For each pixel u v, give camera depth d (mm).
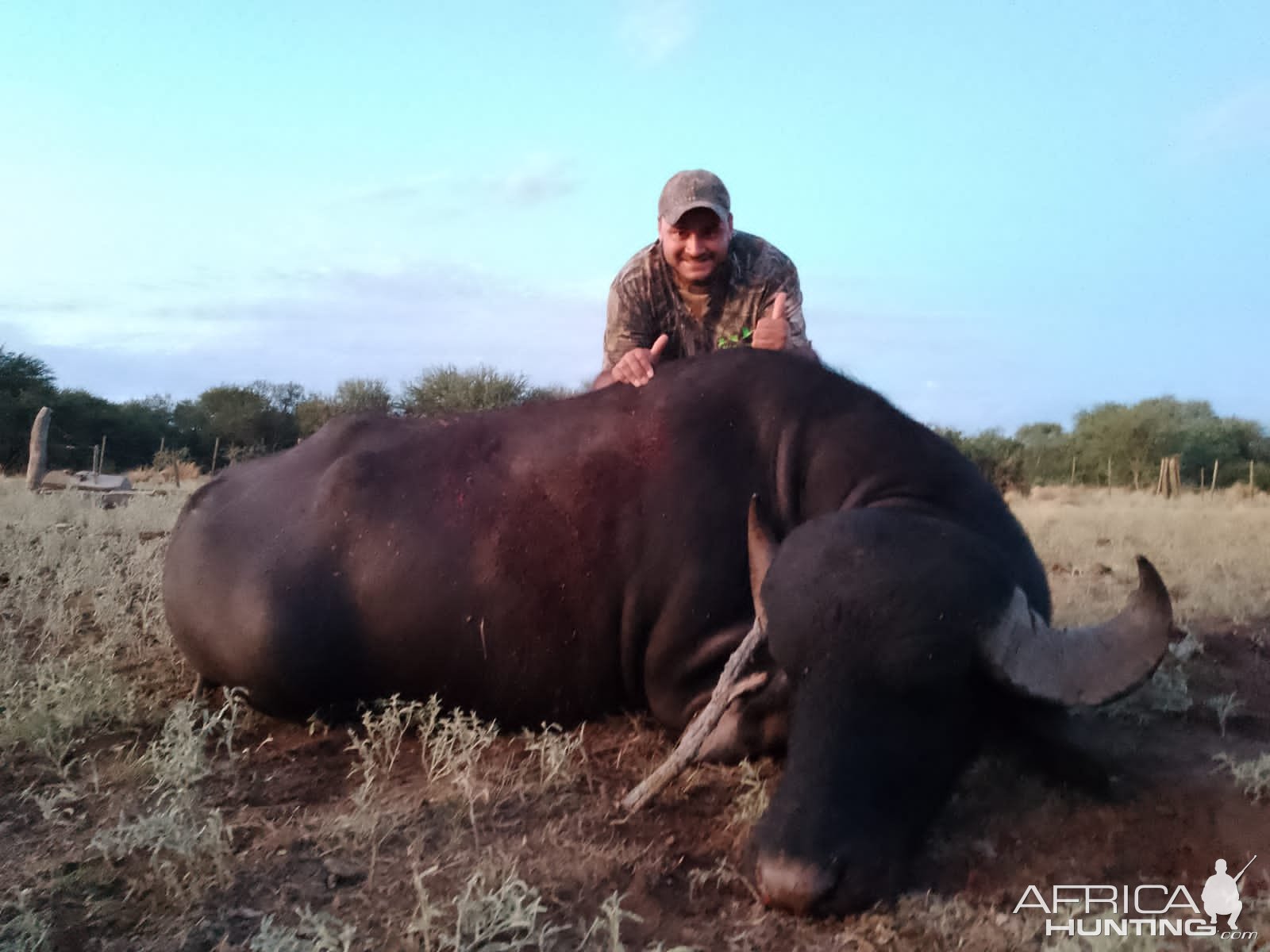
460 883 3111
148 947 2768
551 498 4535
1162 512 16641
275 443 49406
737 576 4309
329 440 5371
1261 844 3398
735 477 4395
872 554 3248
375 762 4344
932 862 3328
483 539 4570
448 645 4605
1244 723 4629
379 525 4742
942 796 3256
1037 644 3195
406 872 3193
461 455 4844
